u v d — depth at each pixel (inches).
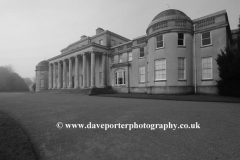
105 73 1040.2
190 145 124.6
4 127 177.6
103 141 138.1
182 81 588.7
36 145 132.6
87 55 1125.7
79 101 458.3
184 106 305.6
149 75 679.7
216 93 549.0
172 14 650.8
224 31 549.6
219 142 128.7
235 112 237.8
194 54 611.5
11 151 115.1
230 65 458.6
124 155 110.6
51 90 1256.2
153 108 291.0
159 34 635.5
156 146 124.6
